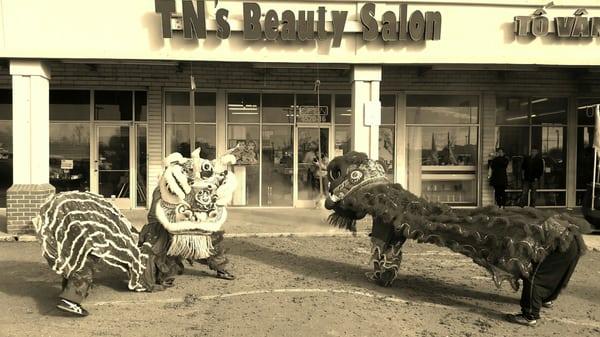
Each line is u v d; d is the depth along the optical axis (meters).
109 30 11.16
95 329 5.54
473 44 11.84
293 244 10.29
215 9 11.41
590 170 15.72
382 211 7.00
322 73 15.05
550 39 12.00
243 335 5.37
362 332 5.52
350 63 11.69
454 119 15.52
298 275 7.82
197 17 11.16
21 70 11.08
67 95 14.74
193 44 11.34
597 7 12.03
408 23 11.52
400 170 15.43
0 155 14.65
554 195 15.72
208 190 6.90
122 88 14.73
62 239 5.76
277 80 14.99
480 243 6.23
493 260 6.14
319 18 11.37
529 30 11.84
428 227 6.59
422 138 15.52
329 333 5.45
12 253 9.29
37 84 11.13
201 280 7.49
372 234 7.33
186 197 6.83
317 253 9.47
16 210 10.80
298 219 13.05
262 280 7.51
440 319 6.05
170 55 11.29
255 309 6.15
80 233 5.81
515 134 15.66
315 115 15.27
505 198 15.03
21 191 10.80
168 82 14.73
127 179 14.93
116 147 14.91
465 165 15.59
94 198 6.23
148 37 11.24
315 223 12.45
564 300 6.93
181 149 14.99
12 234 10.74
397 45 11.69
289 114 15.23
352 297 6.68
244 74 14.91
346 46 11.61
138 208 14.82
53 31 11.05
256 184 15.23
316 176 15.31
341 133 15.36
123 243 6.42
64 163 14.80
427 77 15.24
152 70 14.66
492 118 15.51
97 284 7.24
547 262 5.95
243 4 11.24
